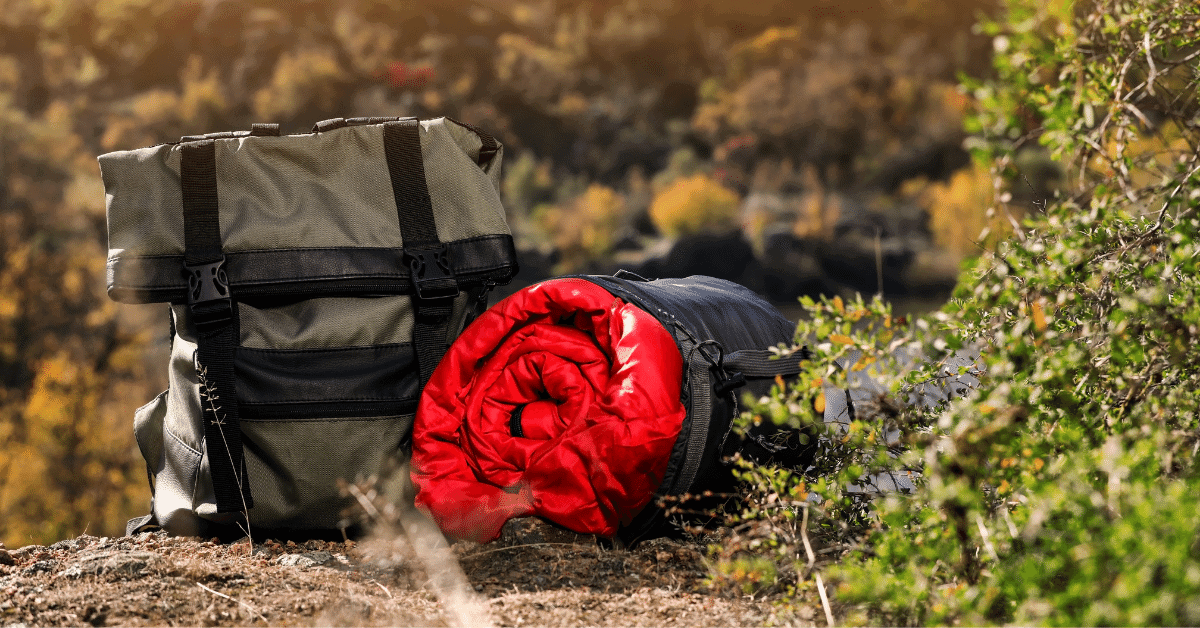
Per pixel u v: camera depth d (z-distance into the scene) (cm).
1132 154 250
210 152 338
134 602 266
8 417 2222
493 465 324
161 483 361
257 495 331
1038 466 213
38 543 389
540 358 332
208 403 326
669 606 266
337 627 253
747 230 5644
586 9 10006
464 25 9594
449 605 270
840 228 5597
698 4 9681
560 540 307
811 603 247
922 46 7888
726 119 7950
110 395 2366
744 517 253
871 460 244
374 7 9425
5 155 5253
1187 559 168
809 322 244
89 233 4300
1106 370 235
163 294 327
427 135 350
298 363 332
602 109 8406
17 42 9150
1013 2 213
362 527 336
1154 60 244
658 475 301
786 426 332
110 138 7856
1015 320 232
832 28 8562
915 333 230
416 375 341
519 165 7212
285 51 8950
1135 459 200
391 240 340
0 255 2706
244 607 266
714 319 341
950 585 217
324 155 342
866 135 7231
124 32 9200
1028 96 222
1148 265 240
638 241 6041
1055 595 182
